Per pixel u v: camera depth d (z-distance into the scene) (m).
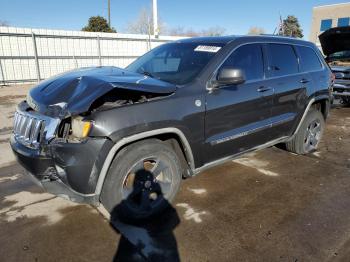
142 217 3.04
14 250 2.68
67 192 2.65
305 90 4.57
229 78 3.20
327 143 5.73
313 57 4.96
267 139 4.17
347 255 2.62
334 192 3.76
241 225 3.06
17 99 10.77
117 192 2.80
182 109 3.03
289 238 2.85
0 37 14.35
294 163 4.67
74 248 2.71
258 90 3.80
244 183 3.99
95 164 2.59
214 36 4.09
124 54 18.11
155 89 2.81
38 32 15.23
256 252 2.67
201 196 3.64
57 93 2.85
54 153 2.59
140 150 2.86
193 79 3.26
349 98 8.98
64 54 16.23
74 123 2.63
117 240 2.82
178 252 2.67
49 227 3.01
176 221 3.12
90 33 16.70
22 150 2.80
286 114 4.35
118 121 2.64
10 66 14.87
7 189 3.83
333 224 3.08
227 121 3.48
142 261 2.56
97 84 2.68
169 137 3.20
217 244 2.77
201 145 3.28
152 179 3.02
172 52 3.94
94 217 3.19
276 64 4.18
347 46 9.34
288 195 3.68
